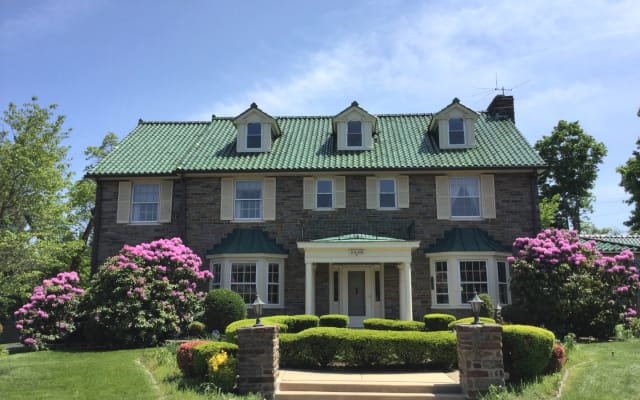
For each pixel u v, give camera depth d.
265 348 9.93
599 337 16.62
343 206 20.89
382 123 24.83
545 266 16.89
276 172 20.88
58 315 17.03
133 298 16.09
